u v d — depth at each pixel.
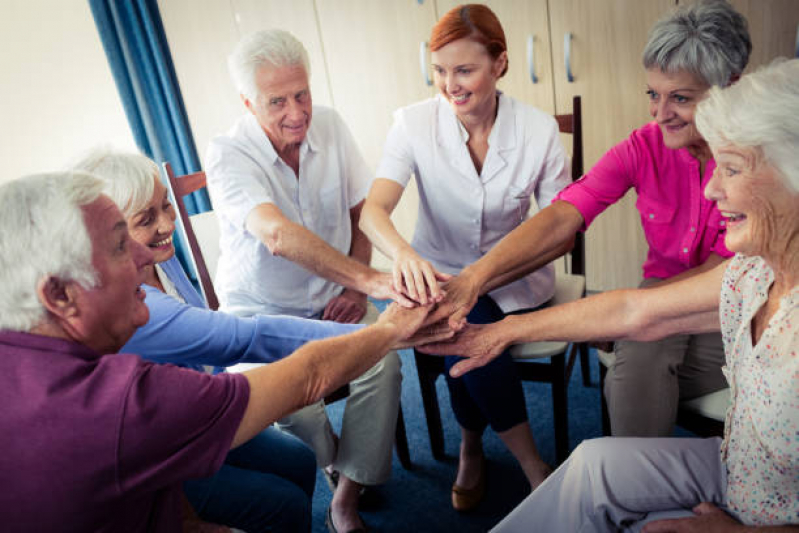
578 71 2.69
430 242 1.94
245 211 1.66
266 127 1.75
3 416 0.73
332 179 1.91
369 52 3.06
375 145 3.28
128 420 0.76
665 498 1.09
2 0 3.50
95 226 0.80
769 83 0.83
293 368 0.98
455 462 2.01
